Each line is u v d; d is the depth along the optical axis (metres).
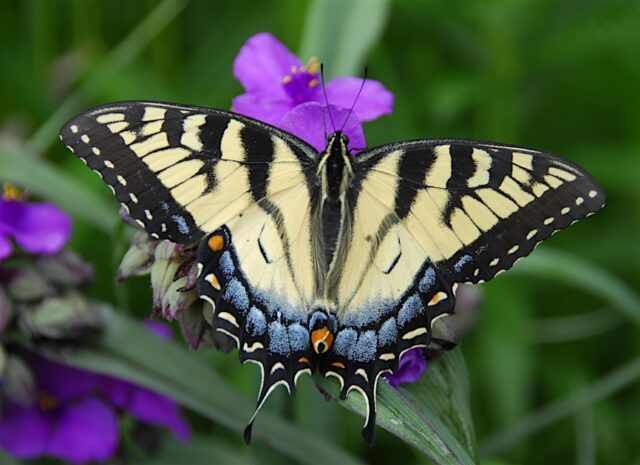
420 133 0.68
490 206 0.50
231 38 0.69
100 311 0.55
